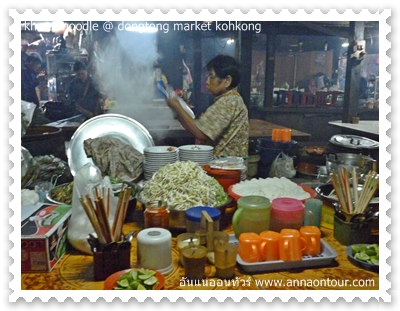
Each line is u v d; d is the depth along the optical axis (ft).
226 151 8.81
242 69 17.07
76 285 4.44
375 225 5.74
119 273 4.44
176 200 5.57
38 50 14.32
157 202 5.63
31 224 4.99
